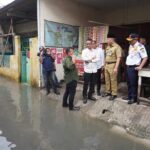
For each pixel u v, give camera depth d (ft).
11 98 26.40
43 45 29.50
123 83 27.35
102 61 22.74
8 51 41.73
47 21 29.73
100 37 29.40
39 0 28.81
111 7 34.88
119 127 17.70
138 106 18.56
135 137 15.99
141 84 19.83
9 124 18.47
